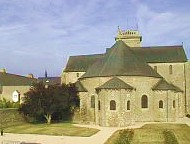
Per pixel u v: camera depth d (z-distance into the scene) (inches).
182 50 3073.3
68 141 1615.4
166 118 2442.2
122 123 2225.6
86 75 2566.4
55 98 2417.6
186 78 2989.7
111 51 2600.9
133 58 2519.7
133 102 2327.8
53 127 2198.6
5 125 2249.0
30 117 2593.5
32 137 1765.5
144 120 2421.3
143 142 1535.4
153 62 3026.6
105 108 2252.7
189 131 1909.4
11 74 3740.2
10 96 3233.3
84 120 2524.6
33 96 2390.5
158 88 2459.4
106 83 2299.5
